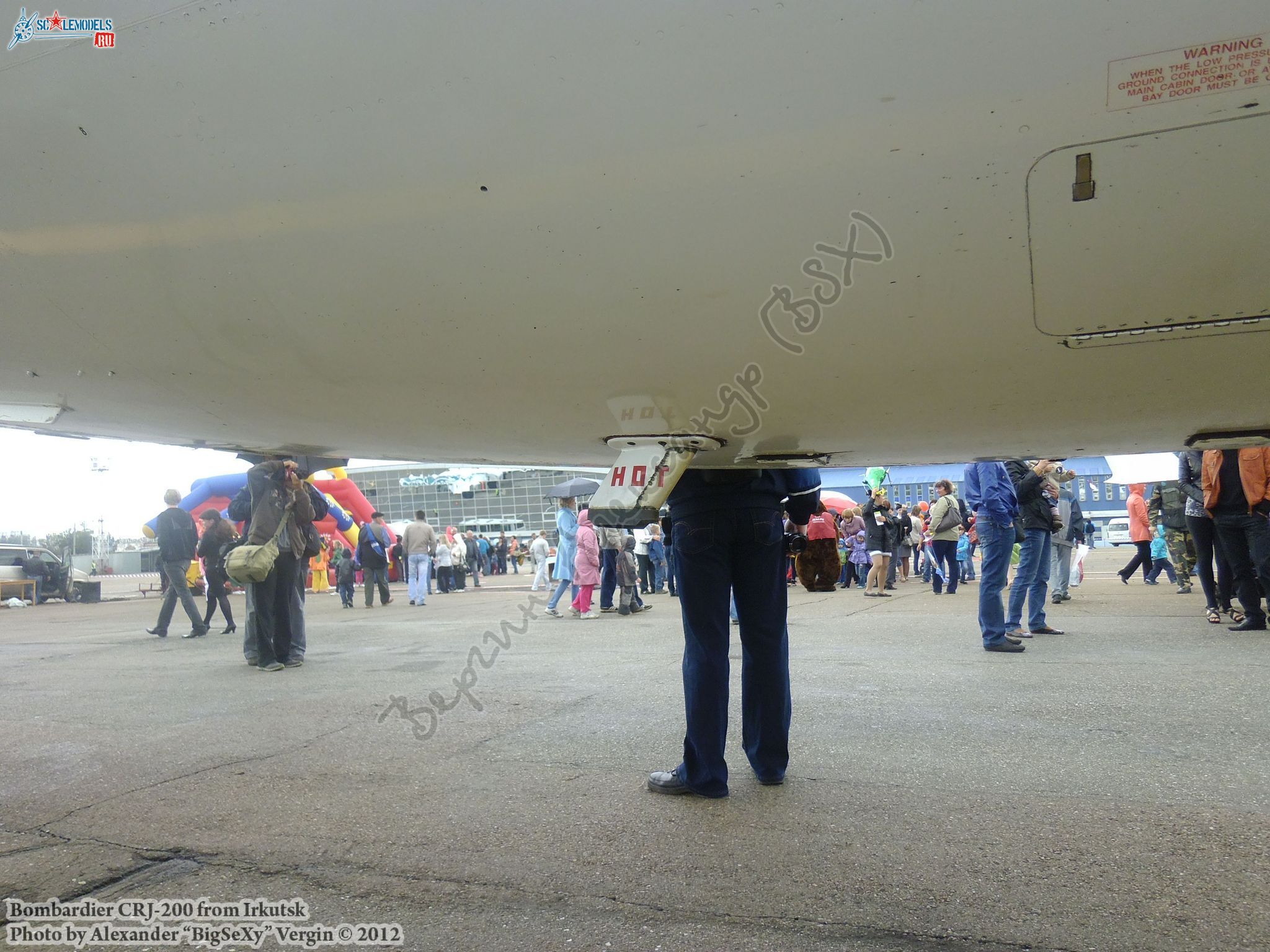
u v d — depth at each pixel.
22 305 2.35
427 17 1.70
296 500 6.12
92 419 3.00
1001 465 5.75
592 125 1.70
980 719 3.79
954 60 1.52
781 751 2.93
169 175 1.96
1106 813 2.57
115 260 2.14
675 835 2.50
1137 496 11.73
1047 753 3.23
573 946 1.88
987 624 5.77
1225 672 4.69
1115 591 10.72
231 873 2.35
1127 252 1.63
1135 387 2.09
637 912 2.03
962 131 1.56
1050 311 1.78
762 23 1.57
